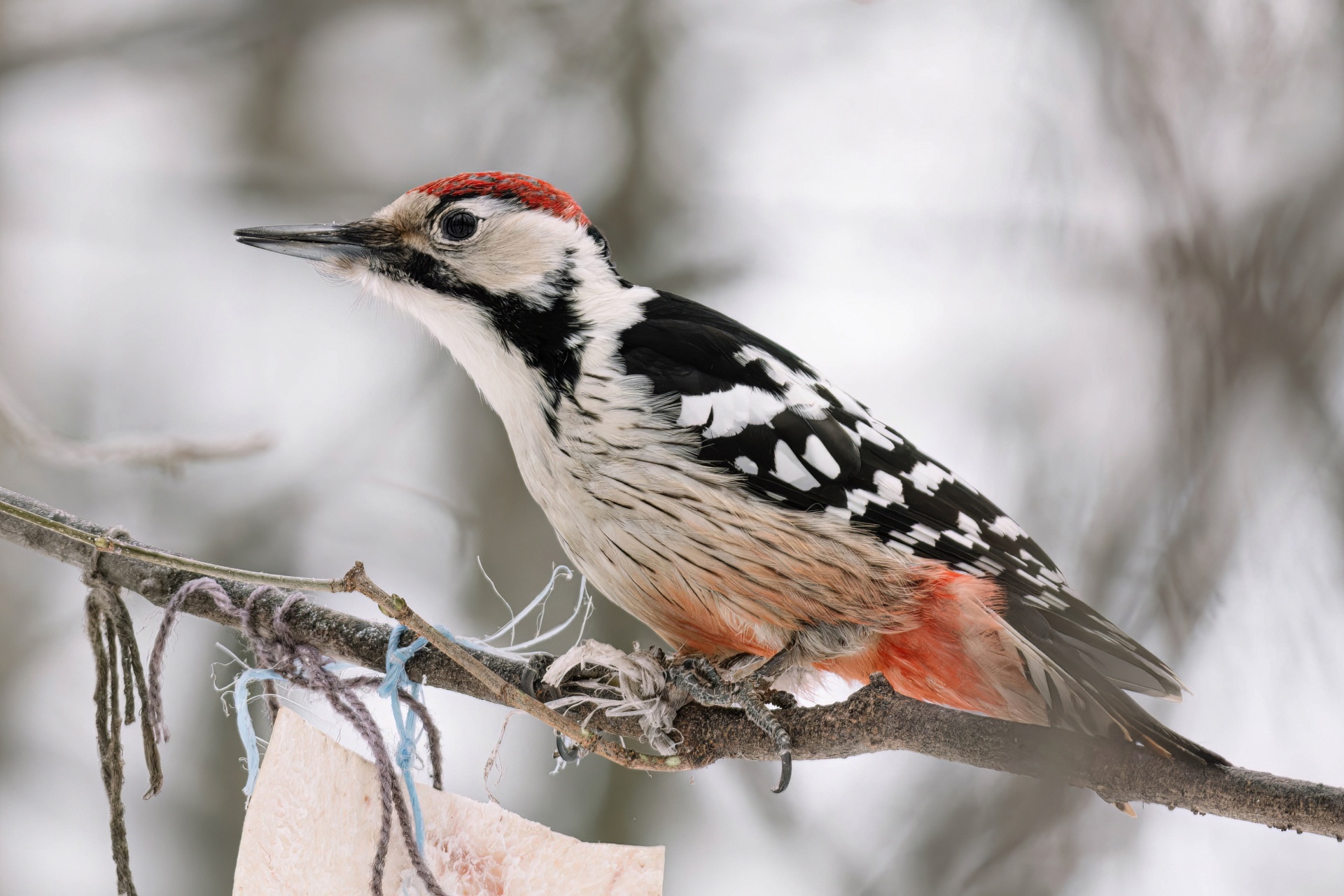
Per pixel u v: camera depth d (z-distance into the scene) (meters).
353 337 3.98
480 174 3.71
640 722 3.63
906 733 3.62
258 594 3.62
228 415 3.98
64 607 3.96
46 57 4.10
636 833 3.92
